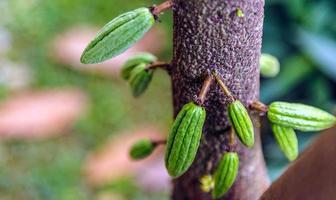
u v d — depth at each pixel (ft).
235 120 1.86
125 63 2.24
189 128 1.81
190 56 1.88
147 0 5.84
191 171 2.15
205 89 1.85
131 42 1.85
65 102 5.14
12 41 5.58
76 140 5.01
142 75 2.16
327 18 4.79
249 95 1.94
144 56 2.22
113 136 5.02
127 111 5.18
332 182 1.65
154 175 4.70
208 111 1.97
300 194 1.73
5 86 5.21
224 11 1.81
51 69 5.41
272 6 4.86
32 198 4.65
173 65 1.96
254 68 1.91
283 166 4.49
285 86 4.75
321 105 4.80
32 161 4.84
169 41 5.57
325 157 1.68
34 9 5.76
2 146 4.91
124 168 4.78
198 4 1.81
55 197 4.65
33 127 4.99
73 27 5.64
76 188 4.70
